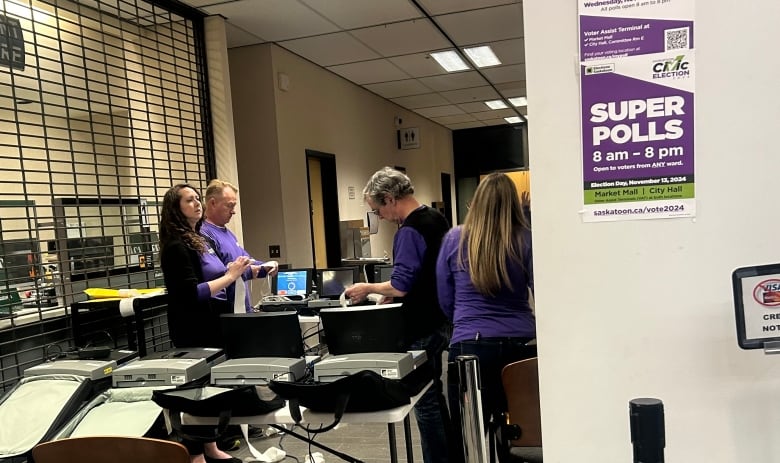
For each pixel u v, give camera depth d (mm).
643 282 703
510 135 10688
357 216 6395
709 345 693
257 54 4699
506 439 1841
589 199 705
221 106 4016
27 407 1787
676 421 711
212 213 2963
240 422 1653
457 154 11016
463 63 5832
